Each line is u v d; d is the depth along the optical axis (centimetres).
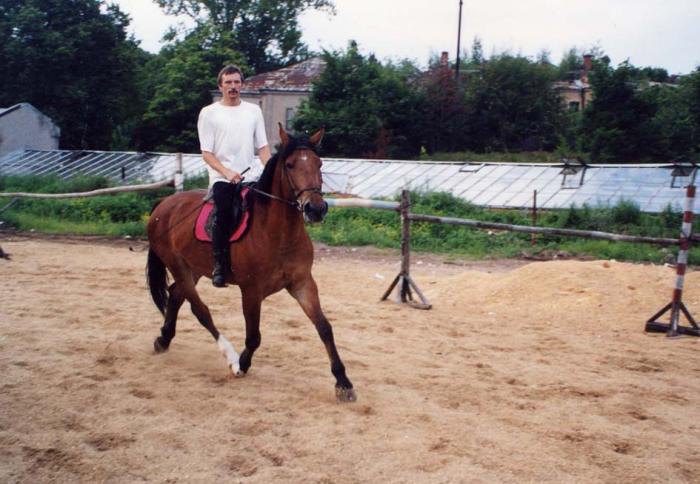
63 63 3684
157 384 588
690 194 831
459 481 415
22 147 3419
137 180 2466
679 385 630
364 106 3494
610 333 842
